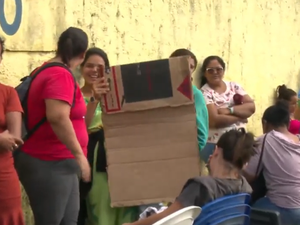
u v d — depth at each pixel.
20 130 3.70
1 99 3.69
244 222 3.68
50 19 5.02
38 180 3.90
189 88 4.35
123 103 4.41
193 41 6.82
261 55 8.04
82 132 4.07
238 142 3.64
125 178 4.45
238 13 7.55
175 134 4.40
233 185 3.58
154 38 6.28
